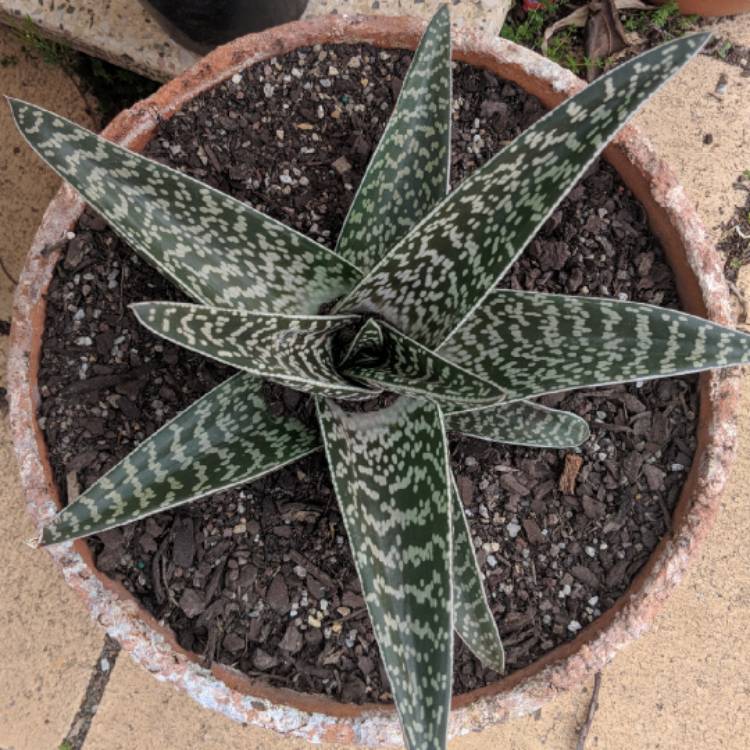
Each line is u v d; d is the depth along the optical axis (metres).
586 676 0.43
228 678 0.44
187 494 0.38
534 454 0.47
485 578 0.46
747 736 0.67
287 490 0.46
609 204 0.47
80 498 0.37
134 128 0.45
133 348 0.46
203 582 0.45
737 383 0.44
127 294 0.46
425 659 0.33
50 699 0.65
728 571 0.67
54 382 0.45
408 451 0.38
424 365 0.36
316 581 0.45
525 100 0.47
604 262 0.47
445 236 0.35
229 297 0.39
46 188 0.67
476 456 0.46
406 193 0.41
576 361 0.39
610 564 0.46
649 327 0.38
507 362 0.41
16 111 0.34
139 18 0.58
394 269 0.36
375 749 0.61
